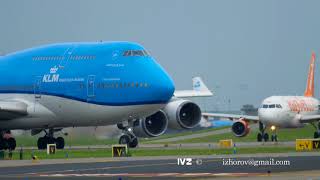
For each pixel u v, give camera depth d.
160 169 124.19
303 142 179.00
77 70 193.25
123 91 189.38
